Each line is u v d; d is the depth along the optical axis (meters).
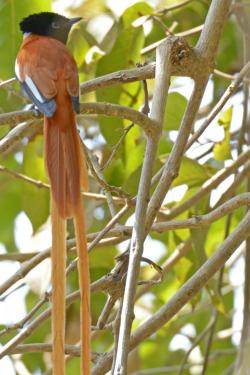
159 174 10.94
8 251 17.88
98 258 14.01
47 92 9.11
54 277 7.97
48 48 9.70
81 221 8.27
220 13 9.84
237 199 9.70
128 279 8.30
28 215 13.79
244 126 12.92
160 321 9.80
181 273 13.32
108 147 13.13
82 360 7.71
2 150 10.05
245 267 11.83
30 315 10.13
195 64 9.69
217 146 12.62
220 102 11.05
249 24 11.84
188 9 14.98
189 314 14.98
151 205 9.26
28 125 10.08
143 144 13.23
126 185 12.34
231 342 16.42
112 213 10.68
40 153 13.77
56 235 8.20
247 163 12.11
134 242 8.48
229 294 16.16
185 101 12.70
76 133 8.94
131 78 10.08
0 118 9.08
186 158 12.67
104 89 12.82
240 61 15.70
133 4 13.05
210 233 14.50
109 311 9.89
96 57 13.76
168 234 15.65
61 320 7.80
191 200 12.23
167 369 13.92
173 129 12.84
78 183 8.55
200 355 16.27
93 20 13.05
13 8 13.09
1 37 13.12
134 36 13.05
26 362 15.81
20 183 17.28
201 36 9.87
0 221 17.91
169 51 9.59
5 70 13.10
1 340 14.95
